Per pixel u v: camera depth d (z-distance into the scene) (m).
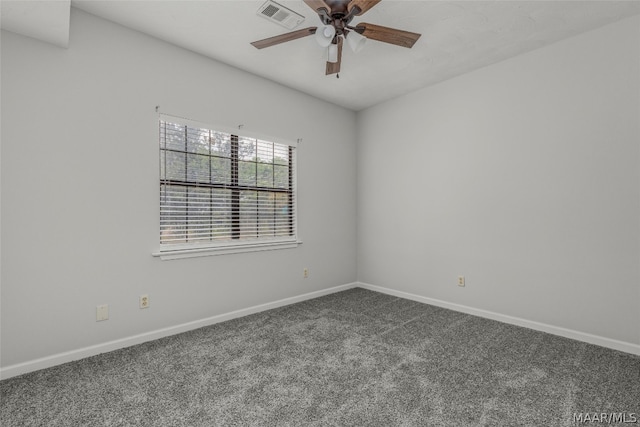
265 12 2.19
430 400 1.69
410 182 3.69
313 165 3.78
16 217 1.95
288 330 2.72
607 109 2.34
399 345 2.40
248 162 3.19
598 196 2.39
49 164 2.06
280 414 1.58
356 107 4.18
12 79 1.93
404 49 2.69
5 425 1.50
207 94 2.83
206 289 2.84
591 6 2.11
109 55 2.30
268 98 3.31
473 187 3.12
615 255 2.32
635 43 2.22
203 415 1.57
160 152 2.58
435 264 3.46
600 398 1.70
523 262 2.79
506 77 2.87
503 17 2.23
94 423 1.52
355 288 4.25
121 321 2.36
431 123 3.47
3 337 1.92
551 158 2.62
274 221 3.43
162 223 2.62
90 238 2.22
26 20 1.82
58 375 1.96
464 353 2.26
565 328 2.55
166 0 2.06
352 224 4.27
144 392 1.77
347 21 1.94
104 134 2.27
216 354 2.25
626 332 2.27
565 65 2.54
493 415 1.56
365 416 1.56
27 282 1.99
